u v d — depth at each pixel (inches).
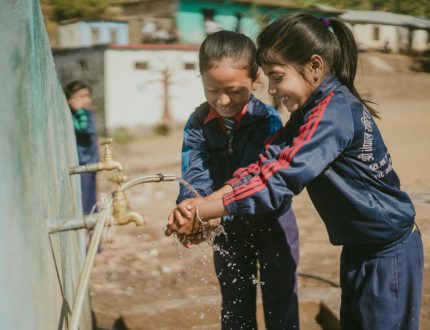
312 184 79.3
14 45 41.2
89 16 858.8
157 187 312.2
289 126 79.8
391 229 78.8
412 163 367.6
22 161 40.4
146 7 901.8
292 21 75.0
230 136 95.8
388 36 1454.2
